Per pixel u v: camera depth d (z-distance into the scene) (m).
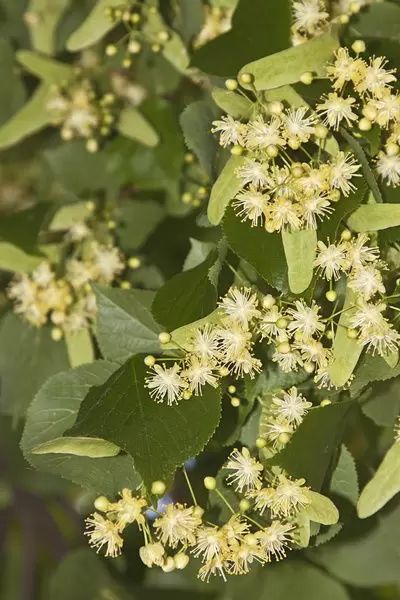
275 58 0.58
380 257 0.58
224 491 0.59
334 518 0.57
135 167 0.69
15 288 0.66
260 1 0.60
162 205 0.68
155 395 0.57
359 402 0.61
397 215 0.57
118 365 0.61
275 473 0.58
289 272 0.57
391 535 0.64
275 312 0.57
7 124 0.69
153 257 0.68
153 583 0.71
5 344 0.67
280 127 0.57
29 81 0.72
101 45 0.69
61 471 0.58
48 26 0.71
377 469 0.61
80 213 0.68
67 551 0.77
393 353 0.57
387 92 0.58
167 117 0.68
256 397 0.59
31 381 0.66
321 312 0.58
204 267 0.58
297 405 0.58
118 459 0.58
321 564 0.66
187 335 0.57
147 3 0.66
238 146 0.57
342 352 0.57
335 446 0.59
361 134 0.58
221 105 0.58
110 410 0.57
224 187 0.57
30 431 0.60
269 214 0.56
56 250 0.67
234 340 0.57
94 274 0.65
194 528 0.56
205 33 0.64
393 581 0.65
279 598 0.67
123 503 0.56
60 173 0.69
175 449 0.56
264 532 0.57
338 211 0.57
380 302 0.57
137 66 0.69
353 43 0.60
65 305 0.64
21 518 0.78
